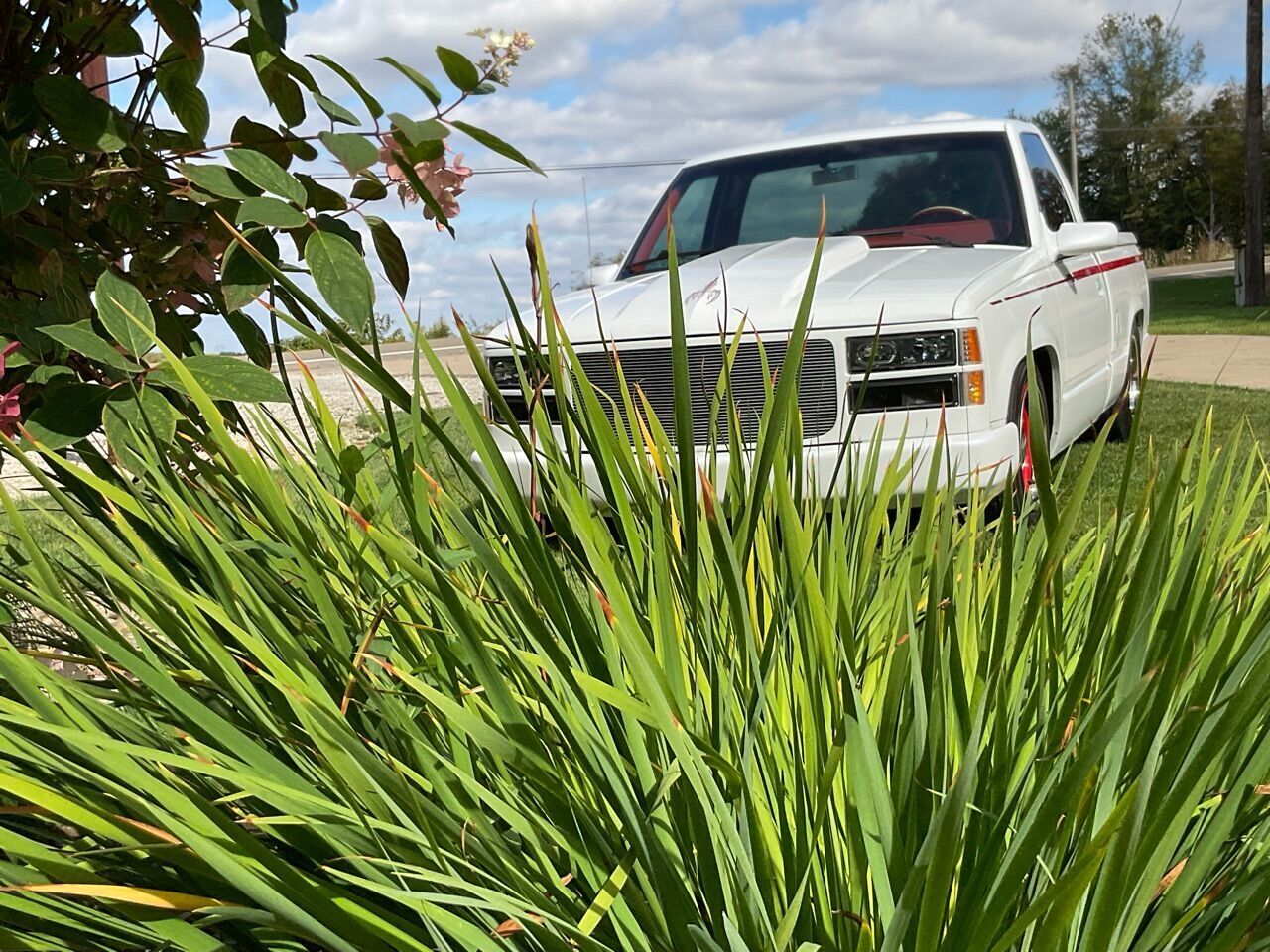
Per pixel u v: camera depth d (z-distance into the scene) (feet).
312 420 5.17
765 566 4.63
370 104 4.84
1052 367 15.19
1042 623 4.02
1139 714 3.49
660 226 19.01
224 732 3.32
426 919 2.91
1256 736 3.71
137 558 4.68
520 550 3.49
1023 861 2.69
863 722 3.11
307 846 3.41
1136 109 168.66
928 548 4.16
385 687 4.01
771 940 2.97
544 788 3.28
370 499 5.07
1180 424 17.48
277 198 4.62
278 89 5.12
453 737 3.76
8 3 5.07
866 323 12.12
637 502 4.10
